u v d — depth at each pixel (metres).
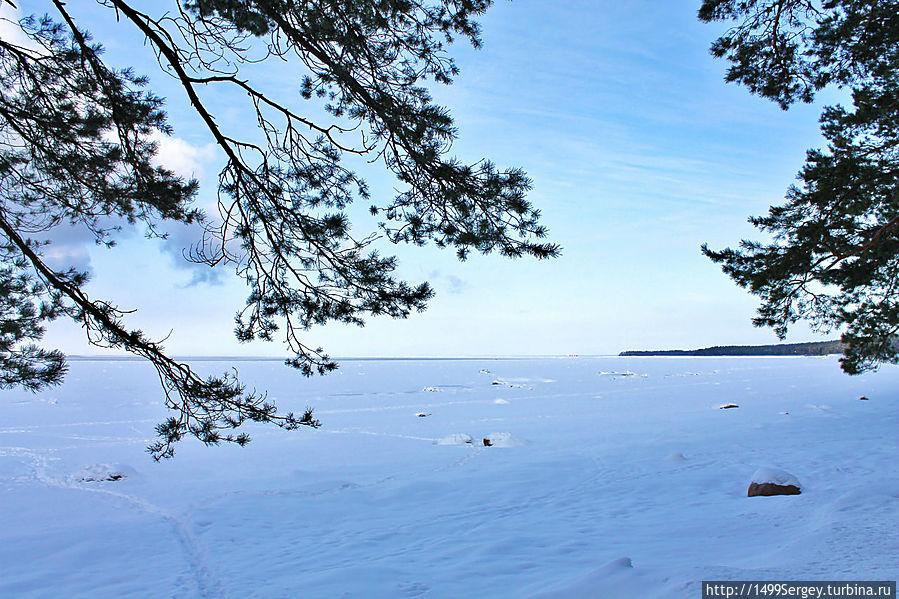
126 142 4.99
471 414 42.22
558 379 101.94
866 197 9.37
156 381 107.50
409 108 4.32
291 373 144.25
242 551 10.42
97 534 12.11
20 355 5.05
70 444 29.02
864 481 12.27
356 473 19.98
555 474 18.14
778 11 7.61
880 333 11.95
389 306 5.15
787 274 10.02
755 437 24.72
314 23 3.99
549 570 7.44
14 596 8.18
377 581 7.40
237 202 4.92
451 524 11.87
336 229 4.90
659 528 9.94
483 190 4.34
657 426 31.61
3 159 5.10
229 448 26.36
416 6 4.48
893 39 8.00
